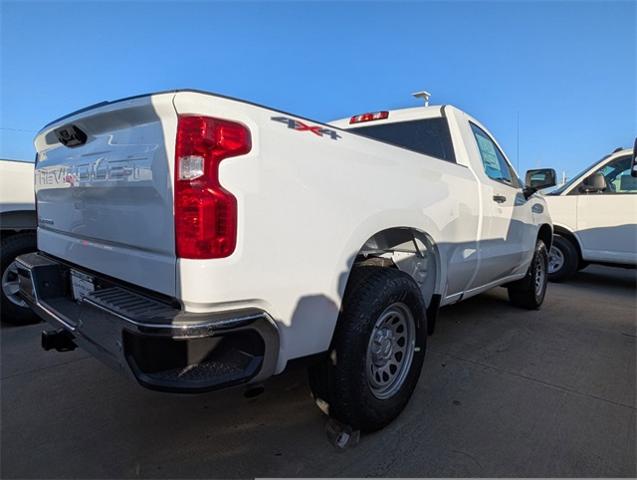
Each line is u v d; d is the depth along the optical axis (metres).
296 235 1.92
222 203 1.69
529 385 3.18
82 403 2.83
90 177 2.28
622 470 2.21
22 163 4.41
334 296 2.10
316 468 2.19
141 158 1.89
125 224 2.04
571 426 2.62
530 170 4.44
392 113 4.04
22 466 2.19
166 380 1.67
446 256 3.06
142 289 1.98
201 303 1.69
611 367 3.55
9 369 3.35
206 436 2.47
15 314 4.35
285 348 1.93
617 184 6.98
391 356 2.61
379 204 2.37
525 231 4.66
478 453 2.33
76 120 2.23
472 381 3.23
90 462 2.23
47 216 2.96
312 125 2.03
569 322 4.84
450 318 4.92
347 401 2.26
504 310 5.33
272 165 1.83
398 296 2.46
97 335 1.92
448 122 3.71
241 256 1.74
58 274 2.75
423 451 2.34
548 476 2.15
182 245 1.70
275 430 2.53
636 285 7.50
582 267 7.83
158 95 1.72
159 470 2.17
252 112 1.79
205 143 1.66
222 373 1.74
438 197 2.93
